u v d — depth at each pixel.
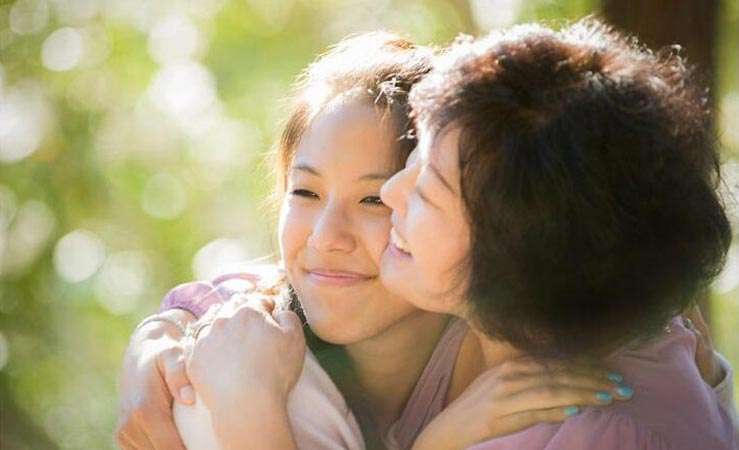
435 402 3.25
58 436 10.20
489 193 2.69
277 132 3.54
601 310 2.73
